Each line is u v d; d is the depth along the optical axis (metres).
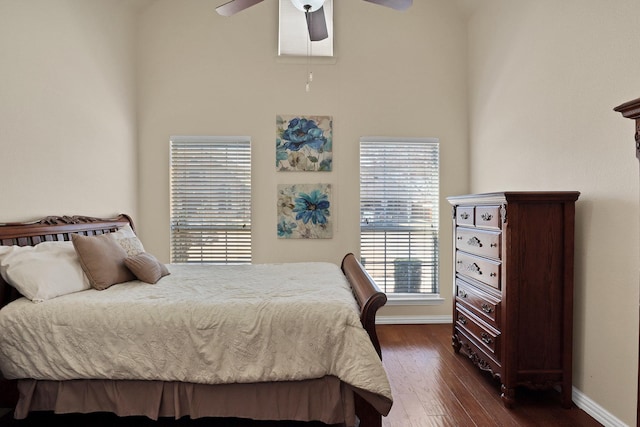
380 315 3.88
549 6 2.57
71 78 2.74
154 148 3.79
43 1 2.44
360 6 3.85
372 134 3.87
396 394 2.39
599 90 2.13
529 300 2.24
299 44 3.82
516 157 3.01
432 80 3.88
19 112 2.25
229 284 2.37
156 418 1.82
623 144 1.97
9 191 2.17
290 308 1.85
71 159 2.74
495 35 3.33
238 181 3.83
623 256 1.97
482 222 2.55
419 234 3.92
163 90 3.79
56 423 2.08
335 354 1.79
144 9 3.76
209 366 1.80
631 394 1.92
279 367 1.80
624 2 1.96
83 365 1.79
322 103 3.85
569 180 2.38
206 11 3.79
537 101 2.72
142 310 1.84
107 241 2.41
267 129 3.83
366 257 3.90
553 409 2.22
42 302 1.87
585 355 2.22
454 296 3.08
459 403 2.28
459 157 3.91
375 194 3.88
